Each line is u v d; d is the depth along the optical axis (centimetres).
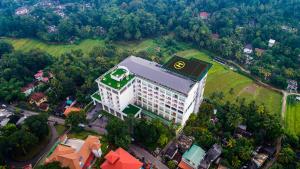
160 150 17700
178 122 19575
